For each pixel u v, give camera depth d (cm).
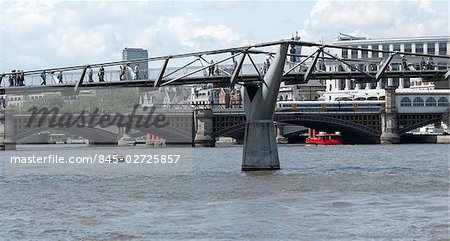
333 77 10362
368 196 7525
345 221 5975
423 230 5531
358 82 10669
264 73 10031
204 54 9938
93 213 6688
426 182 8906
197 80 10094
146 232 5622
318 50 9931
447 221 5909
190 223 5991
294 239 5259
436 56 10262
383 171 10744
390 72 10488
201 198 7556
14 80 10562
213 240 5262
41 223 6172
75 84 10250
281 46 9638
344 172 10512
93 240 5375
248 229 5666
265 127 10156
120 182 9562
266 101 9969
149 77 10281
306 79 10088
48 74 10300
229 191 8075
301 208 6725
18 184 9550
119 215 6519
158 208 6906
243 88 10225
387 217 6147
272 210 6619
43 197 8038
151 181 9575
